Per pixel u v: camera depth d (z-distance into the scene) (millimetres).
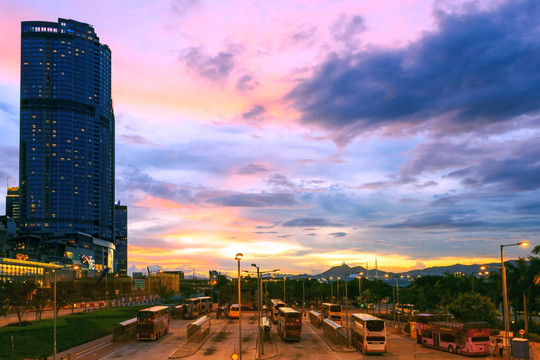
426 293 116500
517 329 83750
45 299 103188
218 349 63469
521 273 82312
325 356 57969
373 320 59375
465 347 56562
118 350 62219
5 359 55250
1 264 170125
